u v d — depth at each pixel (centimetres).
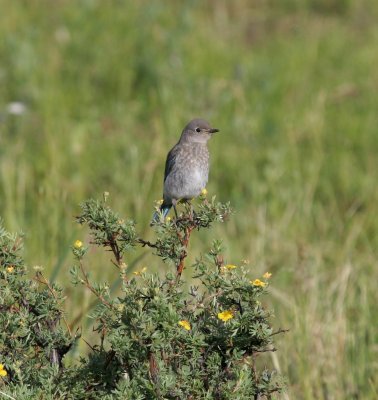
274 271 1187
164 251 695
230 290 646
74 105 1866
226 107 1828
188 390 627
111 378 661
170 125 1703
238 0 2661
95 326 946
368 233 1384
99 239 680
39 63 2000
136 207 1316
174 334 611
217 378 638
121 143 1662
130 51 2080
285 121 1761
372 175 1562
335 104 1888
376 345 1016
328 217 1427
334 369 970
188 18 2230
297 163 1563
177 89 1920
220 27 2464
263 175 1577
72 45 2078
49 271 1105
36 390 631
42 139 1681
